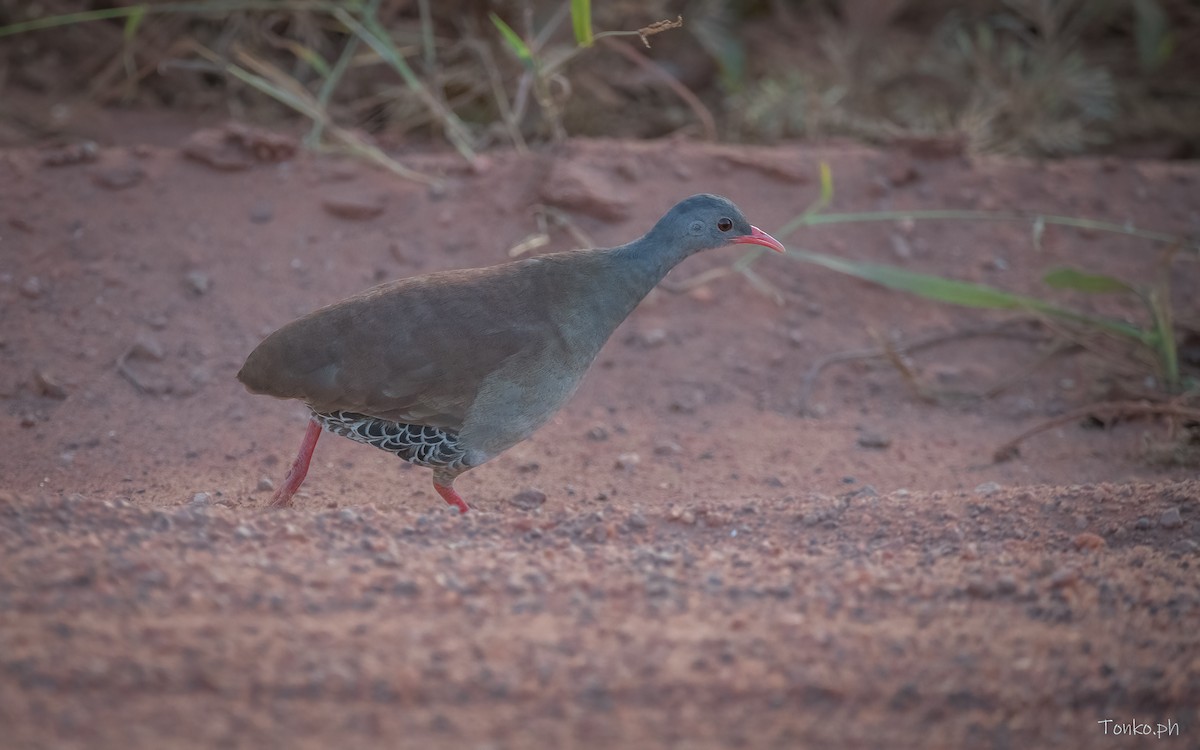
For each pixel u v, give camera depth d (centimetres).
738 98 3092
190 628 1107
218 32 2984
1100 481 1908
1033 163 2656
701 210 1648
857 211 2505
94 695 1012
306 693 1034
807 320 2347
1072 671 1150
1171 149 3144
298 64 2886
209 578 1199
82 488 1742
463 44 2764
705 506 1549
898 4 3159
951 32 3381
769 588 1273
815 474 1922
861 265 2195
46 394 1984
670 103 3158
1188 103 3266
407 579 1226
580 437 2025
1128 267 2475
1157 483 1609
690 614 1207
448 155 2595
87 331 2112
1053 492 1591
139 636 1088
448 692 1051
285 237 2322
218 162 2406
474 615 1172
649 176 2486
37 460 1814
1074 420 2156
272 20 2861
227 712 1007
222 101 2977
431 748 987
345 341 1530
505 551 1352
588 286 1592
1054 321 2339
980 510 1546
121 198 2330
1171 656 1184
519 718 1030
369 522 1405
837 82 3141
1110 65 3366
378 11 2844
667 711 1054
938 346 2333
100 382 2028
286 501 1645
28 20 2900
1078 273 2102
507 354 1542
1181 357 2267
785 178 2519
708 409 2136
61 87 2912
